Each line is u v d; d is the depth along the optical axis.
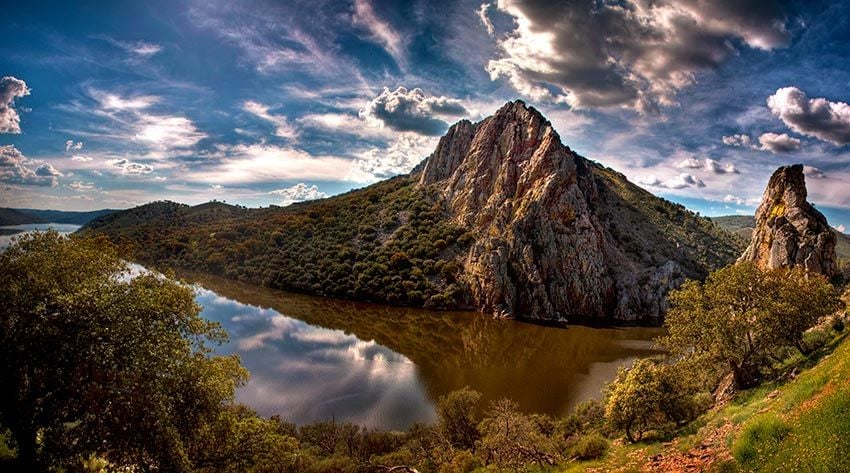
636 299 129.12
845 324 32.56
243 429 26.86
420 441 41.34
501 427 34.75
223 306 119.69
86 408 20.97
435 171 199.88
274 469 31.91
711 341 31.83
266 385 64.81
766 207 69.69
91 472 23.03
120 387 20.92
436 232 156.00
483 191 165.50
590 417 44.38
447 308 126.25
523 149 163.00
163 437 21.06
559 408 57.50
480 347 88.69
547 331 104.69
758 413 21.94
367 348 85.19
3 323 20.59
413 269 139.50
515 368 75.00
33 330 20.38
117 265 26.27
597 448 29.25
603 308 127.06
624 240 152.12
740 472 16.41
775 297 31.89
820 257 57.75
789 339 31.09
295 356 78.75
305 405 58.28
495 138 176.62
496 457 32.38
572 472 25.62
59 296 20.72
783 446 15.76
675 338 33.94
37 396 21.20
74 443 21.55
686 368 32.94
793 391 21.03
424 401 60.16
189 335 26.70
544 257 130.25
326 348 84.31
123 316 22.05
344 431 46.59
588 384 67.12
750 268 33.75
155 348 22.08
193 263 183.75
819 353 28.11
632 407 30.23
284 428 47.81
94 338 21.00
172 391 22.56
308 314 113.81
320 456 40.62
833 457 13.25
